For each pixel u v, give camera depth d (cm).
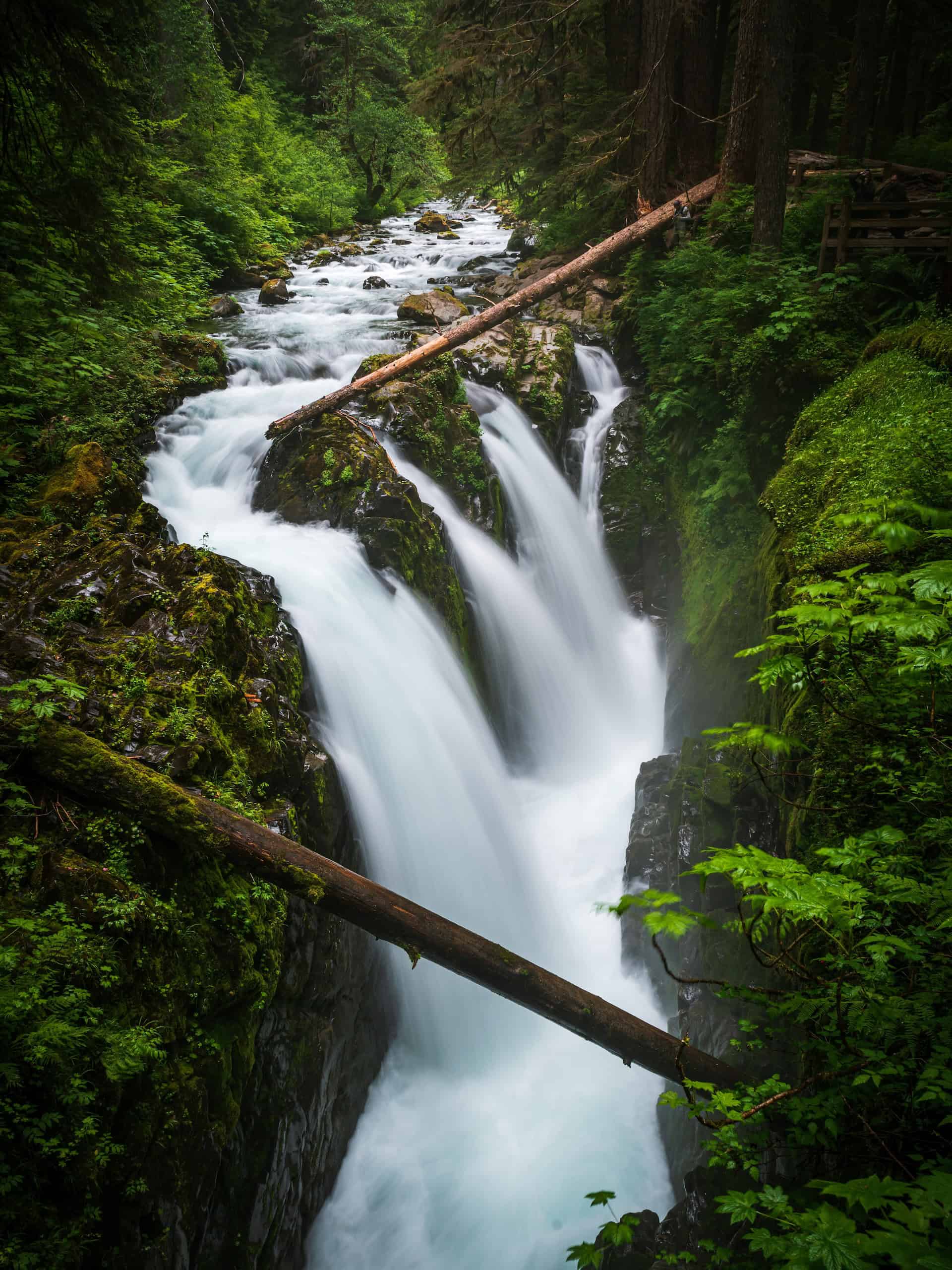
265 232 2188
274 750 586
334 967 595
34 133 978
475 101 1839
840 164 1656
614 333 1499
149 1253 385
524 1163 644
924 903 332
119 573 644
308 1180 559
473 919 780
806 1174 385
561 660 1145
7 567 651
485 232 2745
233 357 1309
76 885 419
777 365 1001
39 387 982
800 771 519
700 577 1052
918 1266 165
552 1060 736
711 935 646
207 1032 453
